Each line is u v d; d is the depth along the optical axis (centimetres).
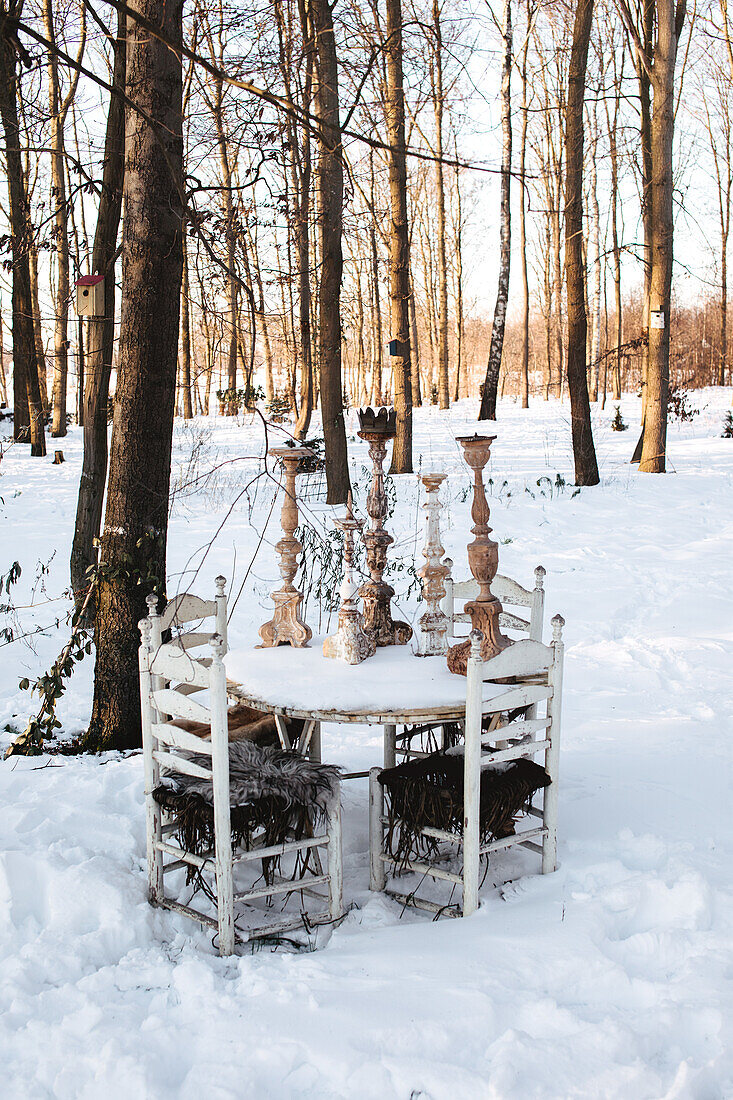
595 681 655
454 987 290
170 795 354
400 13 745
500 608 383
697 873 348
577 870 376
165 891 377
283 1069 261
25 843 392
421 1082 252
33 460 1911
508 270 2406
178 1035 275
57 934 335
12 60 503
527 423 2469
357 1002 283
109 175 646
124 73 596
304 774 353
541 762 491
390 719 344
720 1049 262
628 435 2181
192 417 2498
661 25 1473
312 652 427
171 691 354
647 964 308
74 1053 270
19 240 638
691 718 566
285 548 440
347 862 413
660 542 1088
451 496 1356
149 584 523
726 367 4678
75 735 556
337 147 412
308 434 2148
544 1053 259
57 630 749
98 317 673
